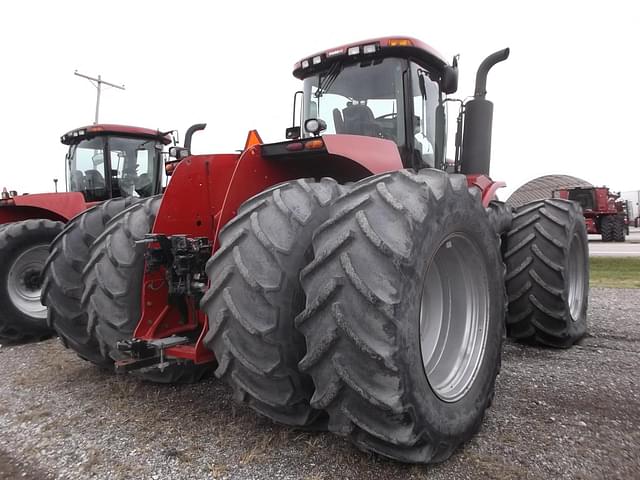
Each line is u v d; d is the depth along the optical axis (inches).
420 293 75.7
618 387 120.3
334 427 78.0
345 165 107.3
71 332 129.4
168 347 95.8
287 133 146.3
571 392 117.3
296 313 80.7
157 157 275.0
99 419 104.9
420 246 75.2
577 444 90.5
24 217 226.8
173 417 104.5
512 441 92.0
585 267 175.0
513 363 143.3
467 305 100.3
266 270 79.5
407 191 79.7
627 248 594.2
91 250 115.8
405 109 130.8
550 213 157.2
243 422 100.7
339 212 76.9
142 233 108.0
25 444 95.0
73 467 85.6
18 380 134.3
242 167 95.2
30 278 197.0
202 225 107.3
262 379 82.3
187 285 100.0
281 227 81.7
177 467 83.8
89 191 263.3
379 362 70.2
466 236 93.2
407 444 73.3
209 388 122.3
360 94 135.3
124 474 82.4
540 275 153.9
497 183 153.6
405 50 129.1
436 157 147.4
